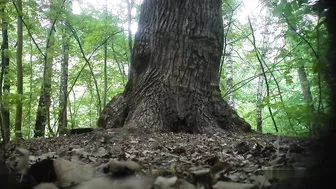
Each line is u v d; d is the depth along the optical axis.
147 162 2.88
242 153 3.79
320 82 1.77
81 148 4.08
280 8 4.40
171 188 1.82
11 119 11.16
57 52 10.97
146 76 6.50
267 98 5.44
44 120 12.84
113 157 3.15
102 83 18.86
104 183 1.77
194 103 6.27
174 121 6.15
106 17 11.90
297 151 2.77
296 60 5.37
